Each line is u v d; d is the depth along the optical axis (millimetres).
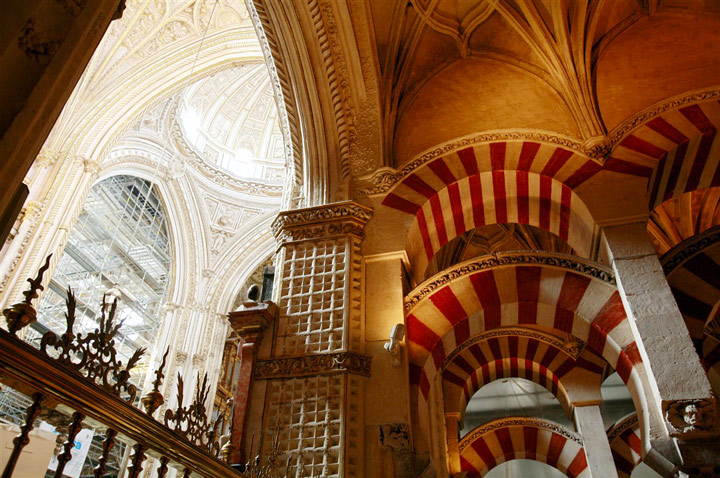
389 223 6938
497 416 14281
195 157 18094
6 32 1998
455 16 8000
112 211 17734
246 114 19984
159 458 3105
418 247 7219
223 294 18094
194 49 14266
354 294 6395
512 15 7660
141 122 16406
